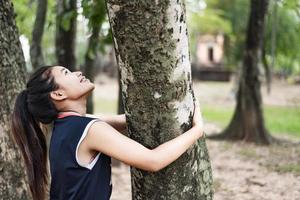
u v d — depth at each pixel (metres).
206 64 41.62
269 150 10.72
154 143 2.54
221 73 41.09
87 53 8.46
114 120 2.81
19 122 2.55
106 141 2.33
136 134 2.57
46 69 2.53
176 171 2.56
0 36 3.96
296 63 35.97
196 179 2.64
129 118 2.58
